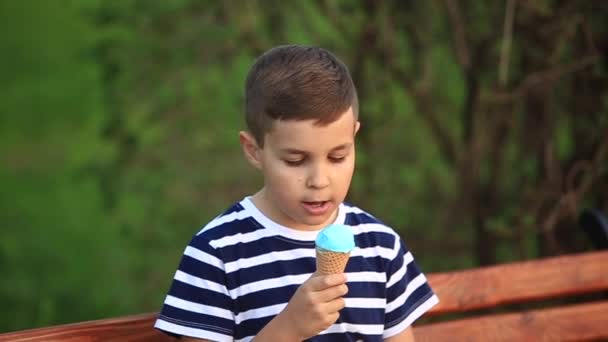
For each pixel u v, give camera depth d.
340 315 2.38
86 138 7.60
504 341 3.10
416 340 2.99
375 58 4.87
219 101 5.17
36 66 8.81
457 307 3.03
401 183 5.37
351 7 4.87
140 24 4.94
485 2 4.70
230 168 5.64
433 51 4.97
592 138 4.55
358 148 5.12
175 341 2.64
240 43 5.00
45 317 6.08
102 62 5.06
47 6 8.87
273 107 2.18
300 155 2.20
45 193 7.79
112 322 2.59
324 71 2.21
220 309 2.33
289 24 5.03
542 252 4.67
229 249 2.35
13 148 8.44
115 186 5.59
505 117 4.71
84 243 6.90
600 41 4.50
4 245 6.86
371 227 2.47
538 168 4.67
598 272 3.21
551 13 4.44
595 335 3.22
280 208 2.30
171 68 5.03
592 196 4.63
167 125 5.24
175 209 5.80
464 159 4.85
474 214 4.91
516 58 4.66
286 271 2.34
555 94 4.59
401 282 2.48
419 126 5.38
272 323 2.18
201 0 4.89
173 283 2.35
